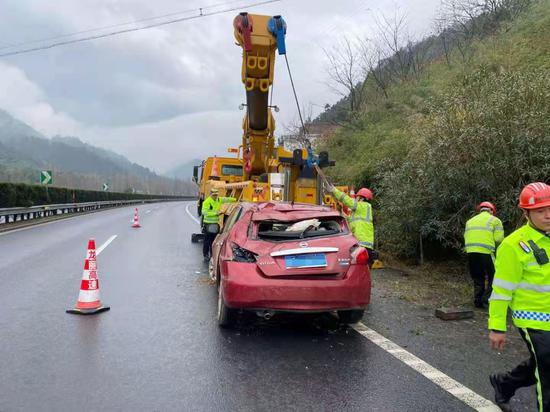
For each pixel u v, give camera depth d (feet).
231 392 12.42
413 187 29.96
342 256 17.19
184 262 34.22
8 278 27.02
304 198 34.04
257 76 33.86
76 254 36.45
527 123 24.03
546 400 9.45
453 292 24.89
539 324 9.56
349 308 17.03
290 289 16.46
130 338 16.79
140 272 29.86
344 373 13.82
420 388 12.77
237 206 22.79
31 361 14.39
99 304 20.49
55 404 11.55
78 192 104.17
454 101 27.96
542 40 48.01
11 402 11.61
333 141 69.77
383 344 16.55
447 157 26.86
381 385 12.97
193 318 19.56
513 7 66.95
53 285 25.20
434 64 75.31
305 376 13.56
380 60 77.51
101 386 12.67
